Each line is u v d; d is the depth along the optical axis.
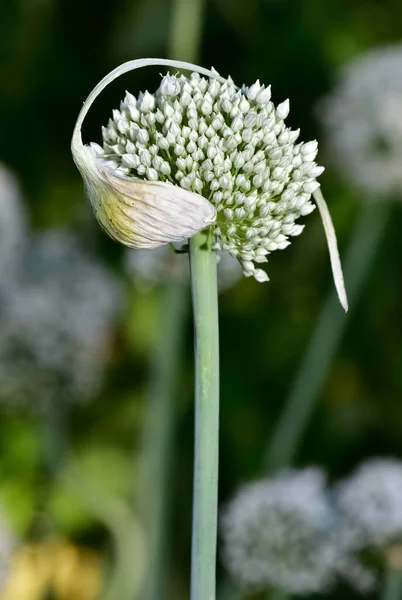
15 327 1.18
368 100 1.17
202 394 0.63
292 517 0.90
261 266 1.54
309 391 1.17
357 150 1.17
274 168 0.63
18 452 1.37
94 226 1.58
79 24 1.57
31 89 1.58
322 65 1.53
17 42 1.58
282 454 1.16
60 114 1.58
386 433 1.47
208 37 1.56
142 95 0.64
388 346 1.50
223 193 0.63
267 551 0.90
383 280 1.51
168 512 1.17
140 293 1.49
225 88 0.64
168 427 1.14
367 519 0.87
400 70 1.19
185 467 1.43
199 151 0.62
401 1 1.55
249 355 1.53
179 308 1.13
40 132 1.58
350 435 1.48
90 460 1.45
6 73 1.59
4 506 1.30
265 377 1.51
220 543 1.09
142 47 1.55
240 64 1.56
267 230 0.63
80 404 1.47
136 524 1.19
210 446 0.64
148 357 1.50
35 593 1.29
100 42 1.58
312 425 1.48
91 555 1.35
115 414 1.49
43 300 1.18
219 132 0.63
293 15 1.56
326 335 1.18
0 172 1.21
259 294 1.55
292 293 1.54
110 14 1.56
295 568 0.89
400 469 0.91
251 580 0.91
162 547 1.10
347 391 1.50
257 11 1.56
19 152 1.58
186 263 1.05
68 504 1.35
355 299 1.20
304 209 0.64
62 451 1.24
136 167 0.63
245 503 0.92
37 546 1.33
